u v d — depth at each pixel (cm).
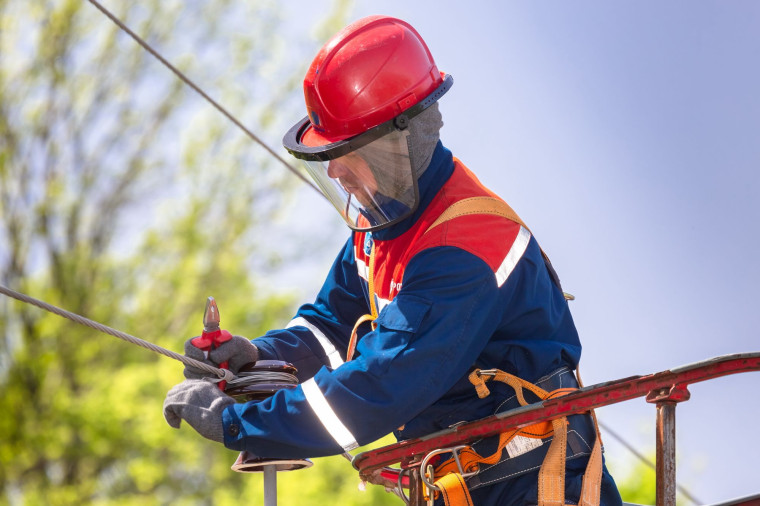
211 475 2858
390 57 621
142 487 2808
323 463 2275
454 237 600
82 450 2825
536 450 594
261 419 582
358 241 710
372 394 571
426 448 587
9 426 2905
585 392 572
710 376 558
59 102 3198
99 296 3103
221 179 3098
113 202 3256
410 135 617
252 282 3036
